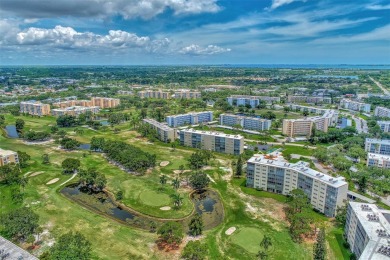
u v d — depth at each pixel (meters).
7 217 161.62
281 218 188.50
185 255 144.00
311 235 170.00
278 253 153.62
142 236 167.50
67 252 138.38
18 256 126.81
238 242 162.38
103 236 166.38
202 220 183.00
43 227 173.38
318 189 194.00
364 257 120.06
